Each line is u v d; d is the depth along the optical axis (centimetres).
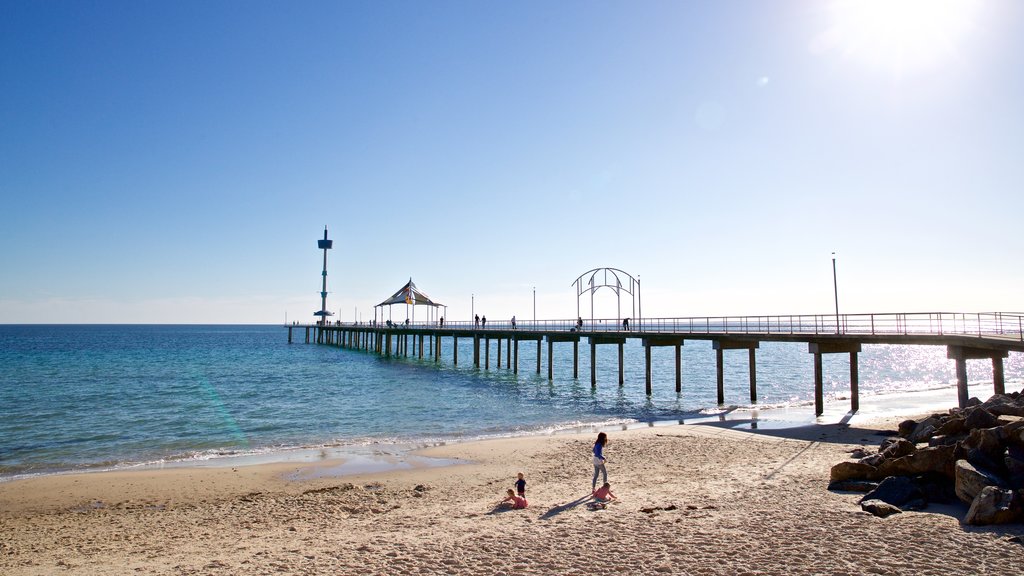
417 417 2677
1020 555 739
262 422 2562
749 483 1252
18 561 934
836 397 3425
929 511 935
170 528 1129
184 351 8456
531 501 1191
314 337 12094
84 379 4541
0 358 6888
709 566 755
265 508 1253
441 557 822
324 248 11444
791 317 2809
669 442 1895
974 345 2208
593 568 764
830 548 802
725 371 5512
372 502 1285
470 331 5322
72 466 1750
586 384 4162
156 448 2017
